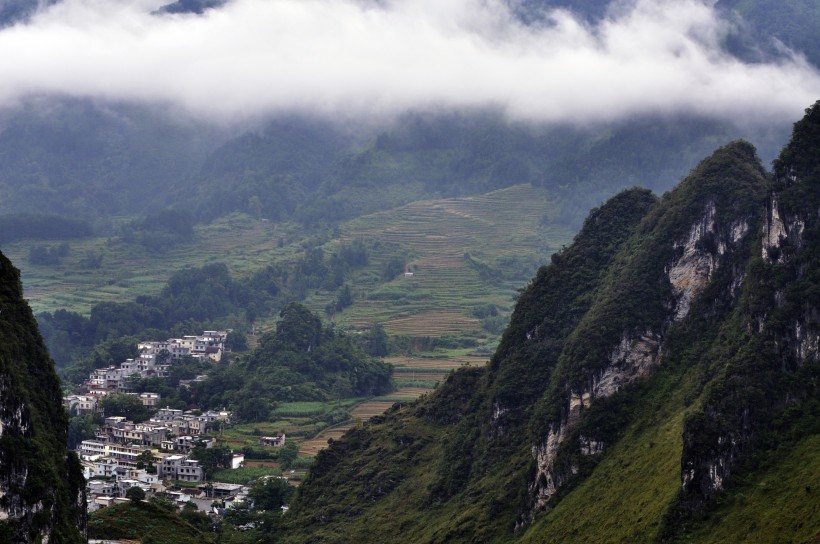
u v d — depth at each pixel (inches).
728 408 5467.5
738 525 5049.2
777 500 5014.8
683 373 6619.1
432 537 7057.1
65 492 5295.3
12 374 5000.0
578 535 5979.3
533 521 6594.5
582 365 6845.5
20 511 4813.0
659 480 5748.0
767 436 5403.5
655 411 6540.4
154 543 6899.6
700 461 5329.7
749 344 5792.3
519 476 7012.8
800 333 5649.6
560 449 6732.3
